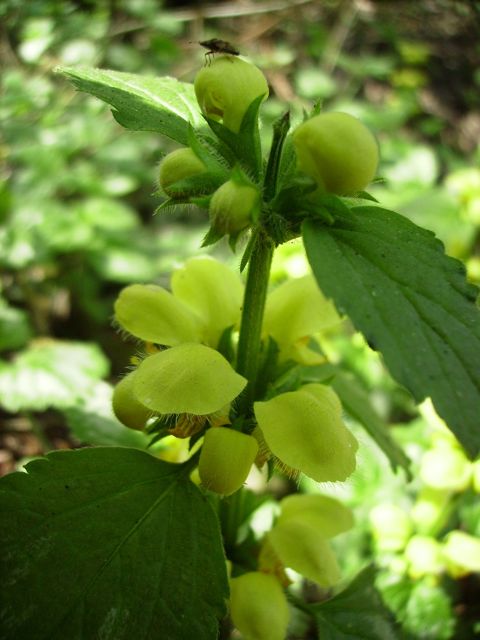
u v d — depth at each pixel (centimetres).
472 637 11
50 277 21
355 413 10
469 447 5
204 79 7
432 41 33
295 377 7
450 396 5
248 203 6
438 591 11
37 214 20
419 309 6
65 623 6
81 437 11
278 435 6
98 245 21
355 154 6
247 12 28
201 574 7
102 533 7
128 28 27
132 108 7
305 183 6
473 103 33
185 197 6
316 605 9
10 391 15
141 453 7
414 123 32
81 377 15
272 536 8
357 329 5
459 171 21
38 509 7
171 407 6
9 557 7
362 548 13
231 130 7
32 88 22
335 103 28
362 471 13
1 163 24
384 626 9
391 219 6
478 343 6
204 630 6
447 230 18
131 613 6
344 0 32
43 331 20
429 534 12
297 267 13
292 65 30
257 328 7
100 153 23
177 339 7
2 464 16
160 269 21
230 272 8
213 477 7
